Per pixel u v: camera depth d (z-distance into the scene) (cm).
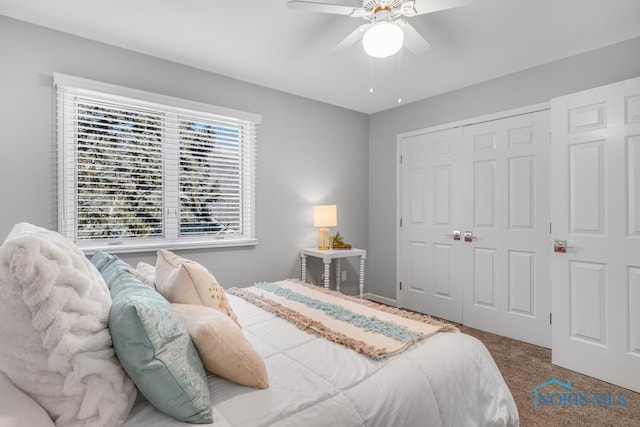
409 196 384
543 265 281
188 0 196
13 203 214
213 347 107
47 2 198
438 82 320
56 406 82
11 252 83
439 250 355
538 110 283
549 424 182
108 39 241
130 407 93
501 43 245
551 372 239
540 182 283
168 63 273
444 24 220
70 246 102
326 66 285
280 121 342
